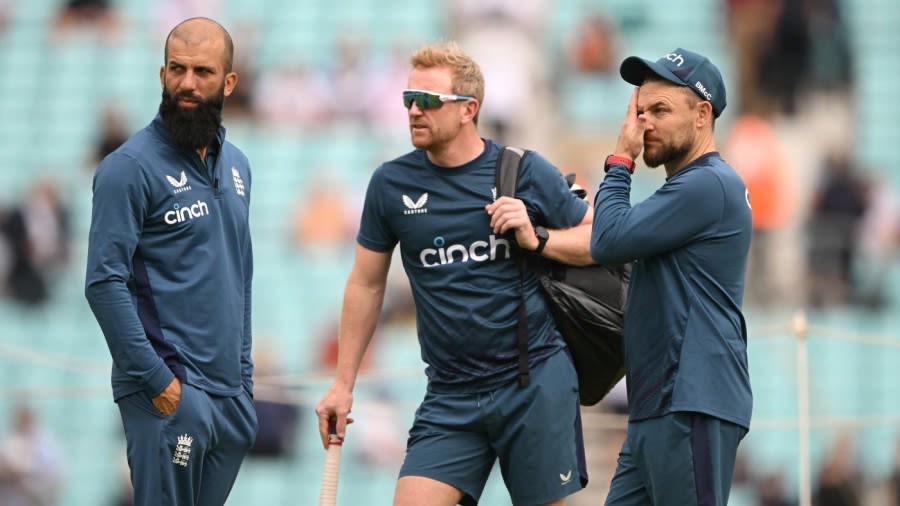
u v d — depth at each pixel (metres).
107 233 18.28
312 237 54.78
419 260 19.55
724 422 18.08
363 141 58.12
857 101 58.75
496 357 19.31
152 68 62.94
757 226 51.75
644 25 61.28
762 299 50.62
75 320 52.53
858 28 61.22
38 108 61.53
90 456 48.62
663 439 18.19
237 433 19.55
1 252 53.31
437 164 19.52
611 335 19.59
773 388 49.03
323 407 20.20
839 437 46.91
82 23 64.12
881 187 54.84
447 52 19.23
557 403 19.36
